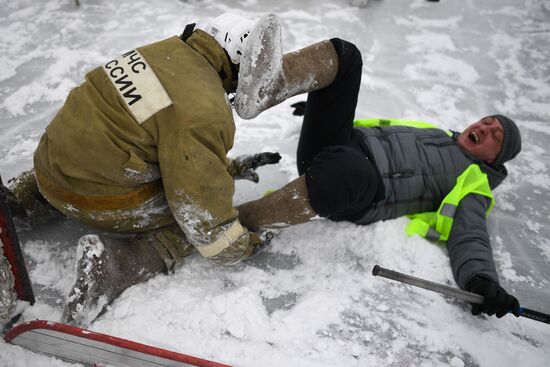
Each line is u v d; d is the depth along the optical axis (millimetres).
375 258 2148
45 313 1741
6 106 2850
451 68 3693
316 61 1904
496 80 3643
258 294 1952
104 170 1562
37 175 1730
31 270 1932
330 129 2180
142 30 3631
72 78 3105
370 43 3859
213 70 1663
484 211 2195
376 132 2383
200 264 2008
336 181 1861
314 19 4023
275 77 1648
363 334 1853
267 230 2051
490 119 2363
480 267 1986
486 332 1924
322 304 1918
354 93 2111
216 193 1586
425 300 2014
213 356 1696
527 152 3061
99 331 1693
